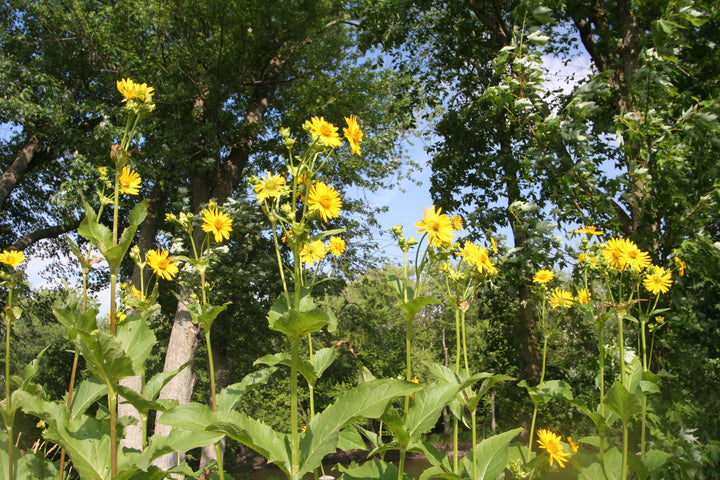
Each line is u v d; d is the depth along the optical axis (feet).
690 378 16.52
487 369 29.68
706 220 16.35
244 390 7.23
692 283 16.70
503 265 24.18
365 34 32.27
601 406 9.16
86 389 6.64
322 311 5.14
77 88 43.52
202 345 48.39
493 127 30.53
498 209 27.14
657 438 14.35
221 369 47.98
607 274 10.20
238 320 46.83
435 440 64.54
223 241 36.40
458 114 34.58
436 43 34.63
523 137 22.98
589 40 25.09
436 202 33.09
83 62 41.11
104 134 34.06
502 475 7.85
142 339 6.42
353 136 6.70
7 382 6.95
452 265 8.66
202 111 39.09
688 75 20.51
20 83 38.14
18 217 50.85
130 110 6.72
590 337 21.12
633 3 19.52
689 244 15.38
